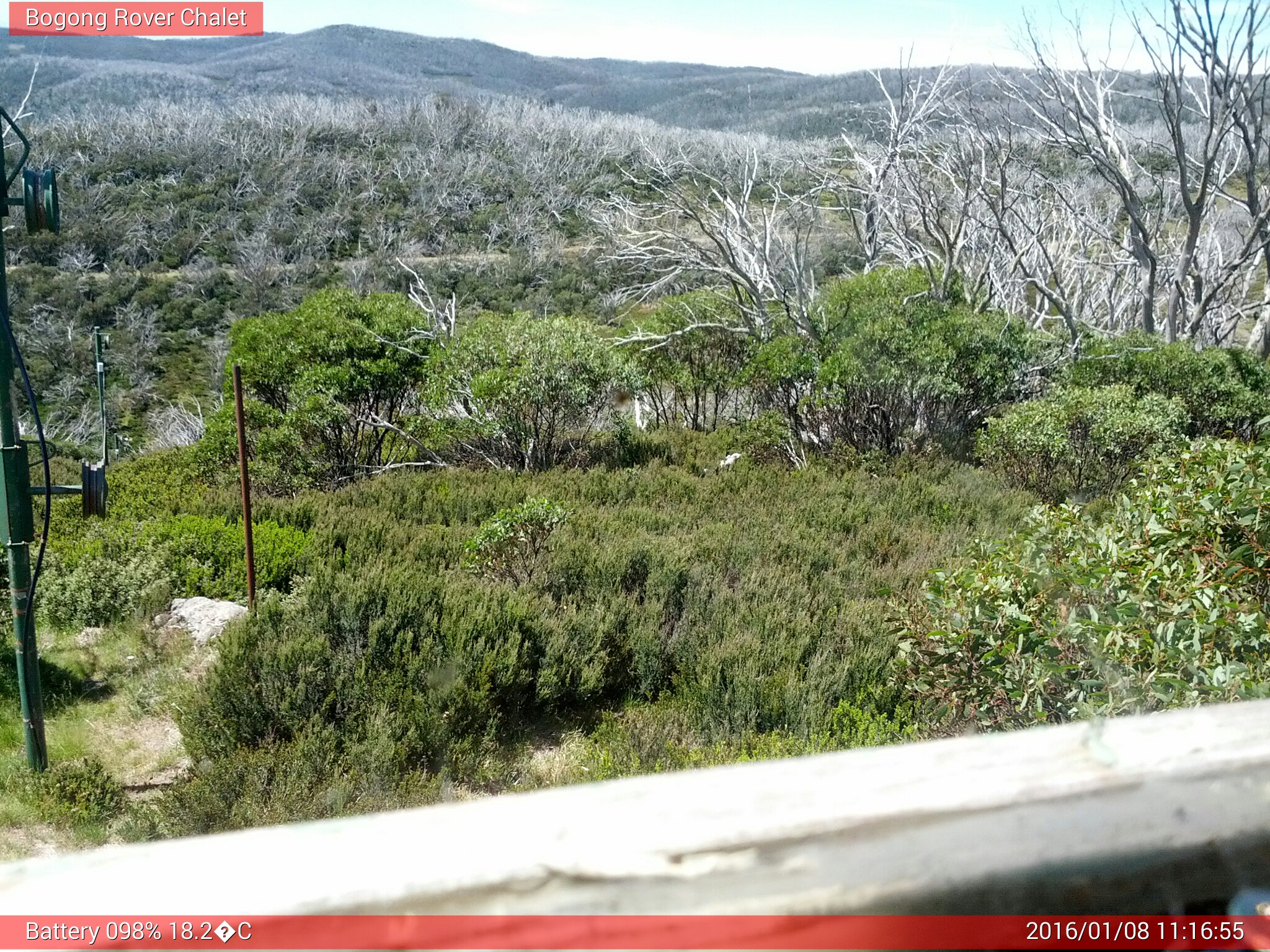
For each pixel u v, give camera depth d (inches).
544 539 332.5
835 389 531.5
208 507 436.1
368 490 483.2
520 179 2144.4
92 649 285.7
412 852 20.3
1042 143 744.3
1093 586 154.9
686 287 848.3
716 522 401.7
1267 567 157.8
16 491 203.6
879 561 353.1
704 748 213.9
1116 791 23.3
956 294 605.6
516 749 228.8
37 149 2097.7
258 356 578.9
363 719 221.5
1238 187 943.0
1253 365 584.1
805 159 922.7
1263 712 28.2
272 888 19.4
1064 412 471.2
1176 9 610.9
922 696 211.2
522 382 532.1
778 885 20.0
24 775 209.0
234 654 234.1
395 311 607.2
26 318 1536.7
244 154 2193.7
